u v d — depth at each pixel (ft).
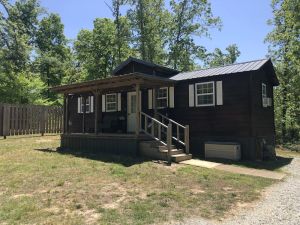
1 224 16.78
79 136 47.32
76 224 16.85
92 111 60.85
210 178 29.14
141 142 40.32
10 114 58.03
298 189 26.27
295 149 67.05
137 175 29.17
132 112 54.34
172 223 17.42
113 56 110.22
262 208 20.49
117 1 103.81
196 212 19.38
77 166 32.73
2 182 25.75
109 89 52.37
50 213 18.58
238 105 43.39
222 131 44.75
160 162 36.27
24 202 20.56
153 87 48.37
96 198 21.80
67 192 23.13
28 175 28.17
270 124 52.95
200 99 47.34
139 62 54.19
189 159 40.40
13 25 74.13
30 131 62.34
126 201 21.25
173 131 49.88
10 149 43.91
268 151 45.70
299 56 71.31
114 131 53.98
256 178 30.48
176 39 104.99
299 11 70.08
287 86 81.56
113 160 36.81
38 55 105.81
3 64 74.33
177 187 25.43
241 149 42.80
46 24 119.85
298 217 18.62
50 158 37.45
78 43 111.96
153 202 21.11
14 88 82.64
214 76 45.19
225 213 19.34
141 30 103.65
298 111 83.10
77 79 123.65
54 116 68.44
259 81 47.80
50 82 113.39
